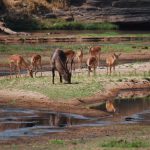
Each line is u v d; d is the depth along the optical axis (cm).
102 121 6319
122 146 4725
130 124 6150
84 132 5691
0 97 7425
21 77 9212
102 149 4553
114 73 9894
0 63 12138
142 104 7456
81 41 18025
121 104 7419
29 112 6700
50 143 5088
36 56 9575
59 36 18925
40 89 7856
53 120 6294
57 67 8319
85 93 7750
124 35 19675
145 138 5219
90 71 9512
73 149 4625
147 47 15950
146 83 9031
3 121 6206
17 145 5038
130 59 13425
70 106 7062
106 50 15125
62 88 7950
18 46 15838
